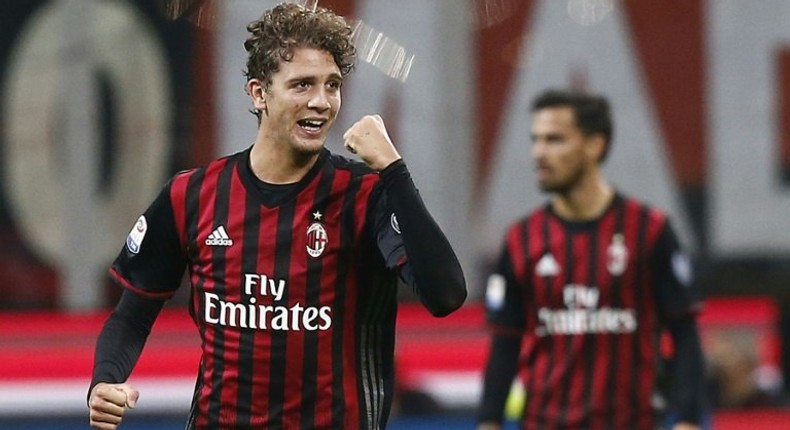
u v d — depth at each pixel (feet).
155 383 76.95
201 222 39.91
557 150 59.21
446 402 78.18
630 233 58.80
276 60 38.04
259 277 39.17
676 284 58.34
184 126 78.48
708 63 80.48
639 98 80.48
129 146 78.54
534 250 59.62
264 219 39.34
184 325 78.84
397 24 78.23
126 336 41.70
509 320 60.44
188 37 78.07
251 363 39.24
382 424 40.40
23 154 78.13
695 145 80.53
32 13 78.18
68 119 78.23
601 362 58.59
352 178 39.60
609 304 58.70
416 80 78.59
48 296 78.18
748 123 80.38
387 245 38.55
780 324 80.07
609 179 80.69
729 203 80.33
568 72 80.07
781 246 80.33
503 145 79.41
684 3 80.43
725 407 76.74
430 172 78.89
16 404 76.28
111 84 78.43
